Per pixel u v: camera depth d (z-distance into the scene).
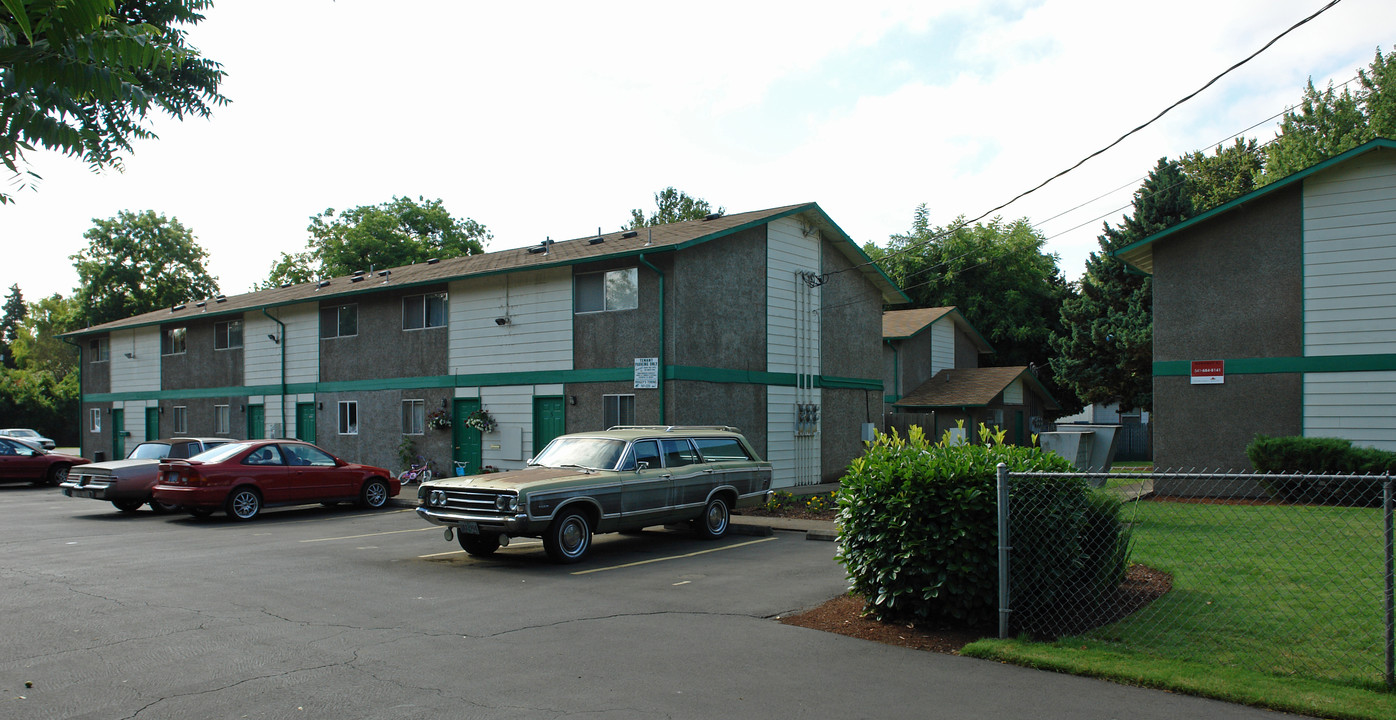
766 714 5.10
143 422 34.19
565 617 7.77
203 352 31.31
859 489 7.48
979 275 43.62
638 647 6.68
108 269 54.78
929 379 34.62
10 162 3.41
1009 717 4.99
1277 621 6.82
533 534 10.62
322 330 26.75
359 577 9.89
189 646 6.74
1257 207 17.19
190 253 57.88
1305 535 10.88
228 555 11.62
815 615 7.75
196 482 15.49
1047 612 6.94
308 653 6.53
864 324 25.12
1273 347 16.91
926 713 5.08
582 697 5.45
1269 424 16.86
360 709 5.23
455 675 5.94
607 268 19.66
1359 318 16.14
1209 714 4.99
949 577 6.94
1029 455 7.42
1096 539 7.34
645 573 10.14
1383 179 16.02
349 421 25.73
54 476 25.33
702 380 18.77
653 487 12.10
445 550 12.10
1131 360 30.03
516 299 21.42
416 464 23.25
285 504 16.64
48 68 3.26
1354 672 5.55
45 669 6.12
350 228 49.00
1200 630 6.64
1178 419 17.73
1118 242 32.16
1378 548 9.91
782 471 21.23
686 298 18.48
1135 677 5.55
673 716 5.07
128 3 5.59
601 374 19.50
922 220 47.72
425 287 23.58
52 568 10.54
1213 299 17.53
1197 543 10.36
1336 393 16.28
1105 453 18.20
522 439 21.06
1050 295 44.12
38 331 83.00
